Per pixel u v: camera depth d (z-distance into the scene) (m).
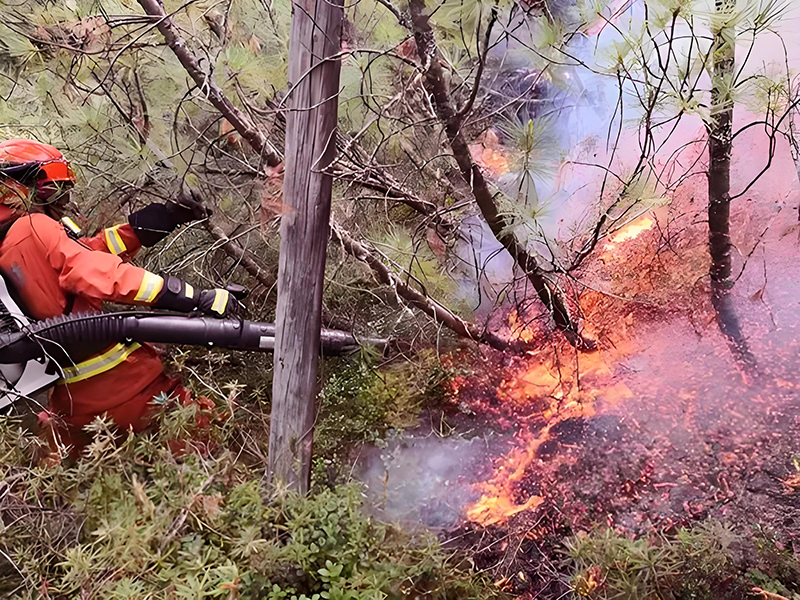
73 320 1.77
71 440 2.02
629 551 1.57
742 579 1.56
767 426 1.96
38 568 1.55
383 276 2.25
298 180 1.58
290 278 1.65
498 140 1.98
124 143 2.14
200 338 1.87
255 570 1.49
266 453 2.11
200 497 1.62
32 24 1.98
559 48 1.58
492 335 2.42
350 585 1.48
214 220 2.38
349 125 2.07
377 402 2.28
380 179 2.07
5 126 2.27
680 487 1.89
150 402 2.00
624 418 2.14
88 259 1.78
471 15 1.55
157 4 1.89
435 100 1.73
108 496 1.67
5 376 1.80
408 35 1.76
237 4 2.01
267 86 1.98
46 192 1.84
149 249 2.67
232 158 2.18
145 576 1.49
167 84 2.21
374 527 1.64
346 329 2.43
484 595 1.65
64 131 2.29
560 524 1.91
